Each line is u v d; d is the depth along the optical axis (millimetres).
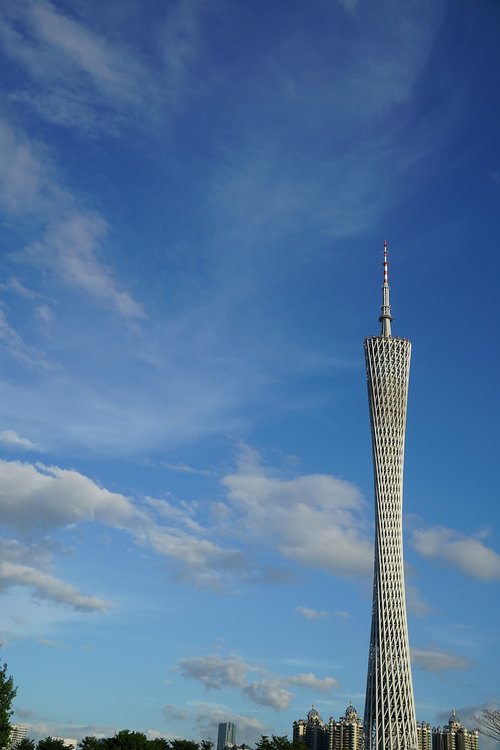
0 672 134500
